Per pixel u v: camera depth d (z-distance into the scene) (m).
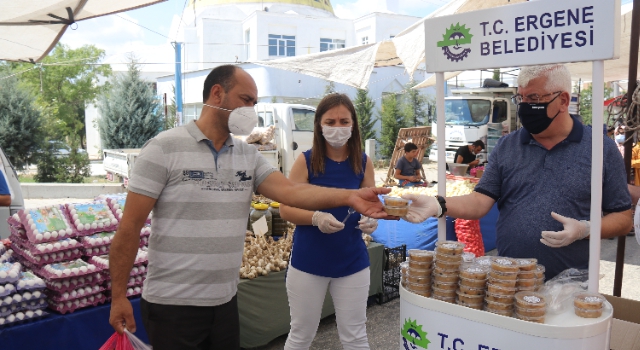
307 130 11.71
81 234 2.84
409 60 5.39
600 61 1.58
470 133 13.75
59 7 4.00
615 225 1.92
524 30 1.70
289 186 2.09
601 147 1.63
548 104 1.91
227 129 2.01
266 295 3.49
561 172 1.98
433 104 19.34
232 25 30.19
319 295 2.60
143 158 1.90
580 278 1.87
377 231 5.65
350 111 2.50
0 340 2.44
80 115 26.73
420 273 1.79
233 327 2.09
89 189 11.94
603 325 1.52
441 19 1.90
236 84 1.96
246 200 2.08
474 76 20.30
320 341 3.77
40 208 2.90
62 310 2.66
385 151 20.11
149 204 1.90
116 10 4.24
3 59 5.48
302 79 20.36
